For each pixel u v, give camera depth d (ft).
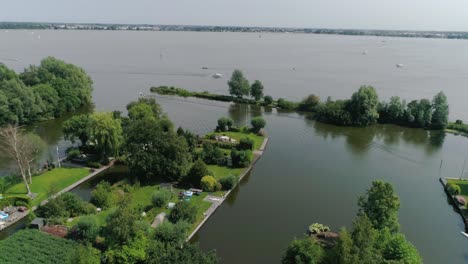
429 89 558.56
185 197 215.10
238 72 479.82
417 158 299.17
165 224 167.02
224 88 553.64
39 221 176.04
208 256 142.51
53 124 366.22
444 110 372.79
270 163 280.92
